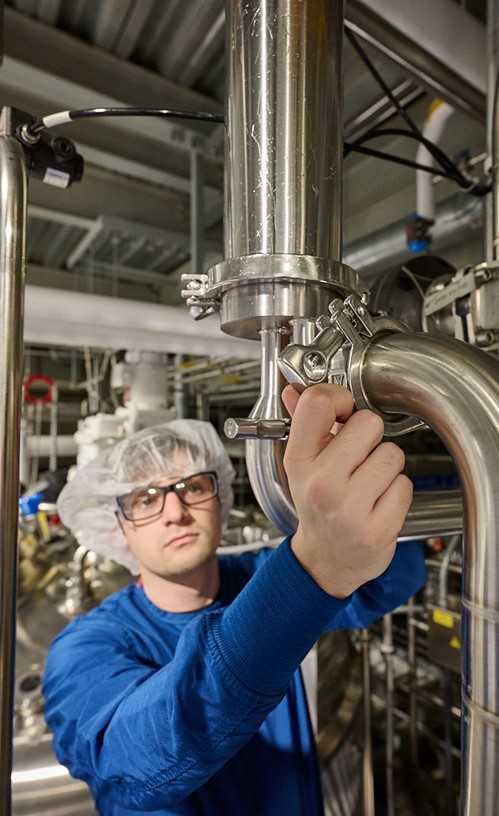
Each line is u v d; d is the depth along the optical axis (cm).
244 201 34
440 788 160
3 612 39
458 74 75
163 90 120
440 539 155
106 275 284
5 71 110
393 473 27
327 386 28
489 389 26
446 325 58
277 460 39
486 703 26
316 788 77
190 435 95
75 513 97
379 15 64
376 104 123
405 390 29
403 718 182
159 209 200
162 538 82
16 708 95
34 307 101
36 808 79
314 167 34
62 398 374
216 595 88
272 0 33
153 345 137
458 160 101
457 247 147
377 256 136
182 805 65
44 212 189
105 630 75
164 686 41
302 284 33
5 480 39
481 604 26
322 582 30
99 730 51
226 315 36
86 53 108
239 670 34
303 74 33
